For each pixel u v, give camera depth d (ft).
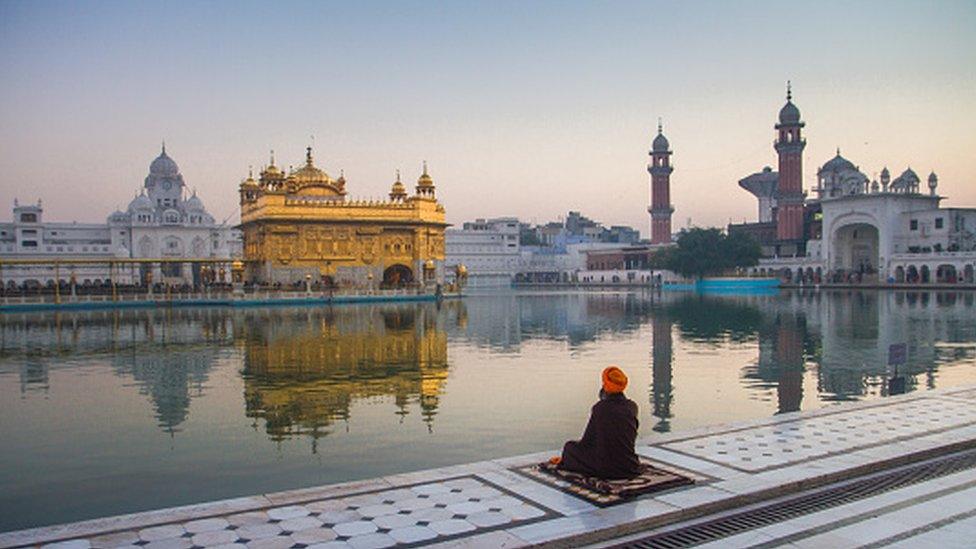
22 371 78.48
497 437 46.85
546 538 26.66
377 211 244.01
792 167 371.15
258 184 265.75
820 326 124.16
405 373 74.33
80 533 27.63
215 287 220.64
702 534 27.71
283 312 177.68
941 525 28.12
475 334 117.70
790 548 26.18
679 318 150.30
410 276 254.47
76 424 51.85
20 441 46.98
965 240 296.30
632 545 26.86
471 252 469.57
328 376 72.38
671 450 38.22
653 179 452.76
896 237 305.12
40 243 344.28
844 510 29.99
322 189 253.65
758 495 31.37
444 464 40.98
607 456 32.48
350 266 241.35
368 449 44.11
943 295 227.81
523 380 69.62
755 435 41.24
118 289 219.00
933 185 324.39
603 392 33.73
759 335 110.73
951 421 44.27
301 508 30.22
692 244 347.97
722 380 68.18
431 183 256.52
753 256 342.03
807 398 59.11
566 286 433.07
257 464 41.34
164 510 30.14
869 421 44.52
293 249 234.58
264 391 64.18
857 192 346.33
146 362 84.64
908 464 36.60
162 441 46.68
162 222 370.53
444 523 28.37
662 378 69.62
